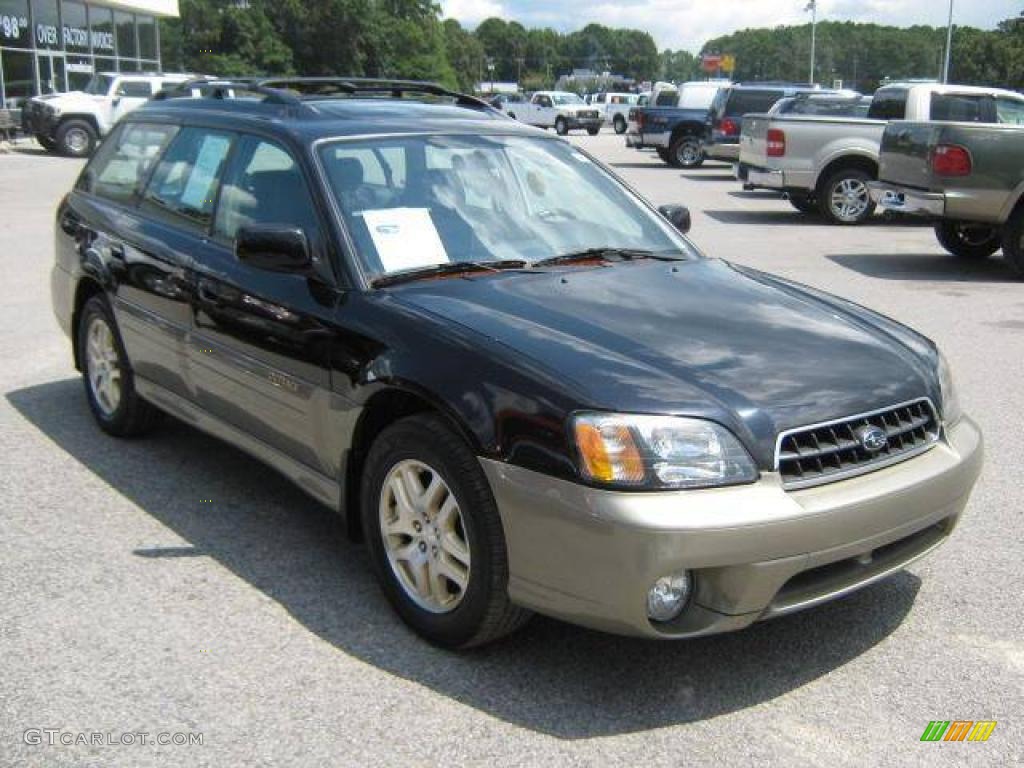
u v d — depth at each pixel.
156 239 4.96
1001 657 3.59
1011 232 10.97
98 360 5.68
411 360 3.49
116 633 3.63
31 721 3.12
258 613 3.79
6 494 4.88
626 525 2.97
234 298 4.32
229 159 4.75
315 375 3.90
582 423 3.07
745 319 3.79
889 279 10.95
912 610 3.91
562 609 3.13
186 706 3.21
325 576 4.09
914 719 3.22
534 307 3.70
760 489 3.10
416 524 3.57
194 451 5.50
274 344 4.11
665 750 3.04
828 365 3.50
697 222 15.78
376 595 3.94
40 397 6.42
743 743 3.09
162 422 5.75
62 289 5.93
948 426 3.72
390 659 3.49
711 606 3.11
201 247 4.66
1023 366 7.45
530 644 3.61
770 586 3.10
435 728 3.12
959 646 3.65
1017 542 4.51
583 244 4.47
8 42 30.33
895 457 3.42
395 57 74.88
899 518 3.33
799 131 15.76
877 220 16.50
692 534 2.97
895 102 15.52
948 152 10.84
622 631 3.08
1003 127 10.72
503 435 3.19
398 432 3.52
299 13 66.25
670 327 3.64
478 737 3.09
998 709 3.28
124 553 4.27
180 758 2.96
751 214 17.05
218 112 5.06
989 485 5.19
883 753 3.05
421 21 83.56
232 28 63.44
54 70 32.88
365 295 3.84
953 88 15.05
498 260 4.19
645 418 3.08
